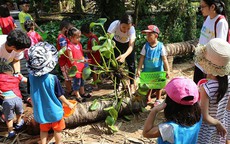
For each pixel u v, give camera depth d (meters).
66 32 4.33
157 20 8.18
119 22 4.27
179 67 6.14
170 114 2.04
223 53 2.10
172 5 6.91
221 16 3.22
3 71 3.29
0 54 3.37
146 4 8.21
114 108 3.77
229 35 3.30
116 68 3.81
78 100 4.30
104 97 4.26
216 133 2.41
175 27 7.01
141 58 3.99
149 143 3.41
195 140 2.11
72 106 3.13
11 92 3.32
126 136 3.56
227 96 2.31
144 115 4.03
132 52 4.50
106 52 3.66
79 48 4.28
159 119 3.90
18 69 3.66
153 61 3.92
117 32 4.29
